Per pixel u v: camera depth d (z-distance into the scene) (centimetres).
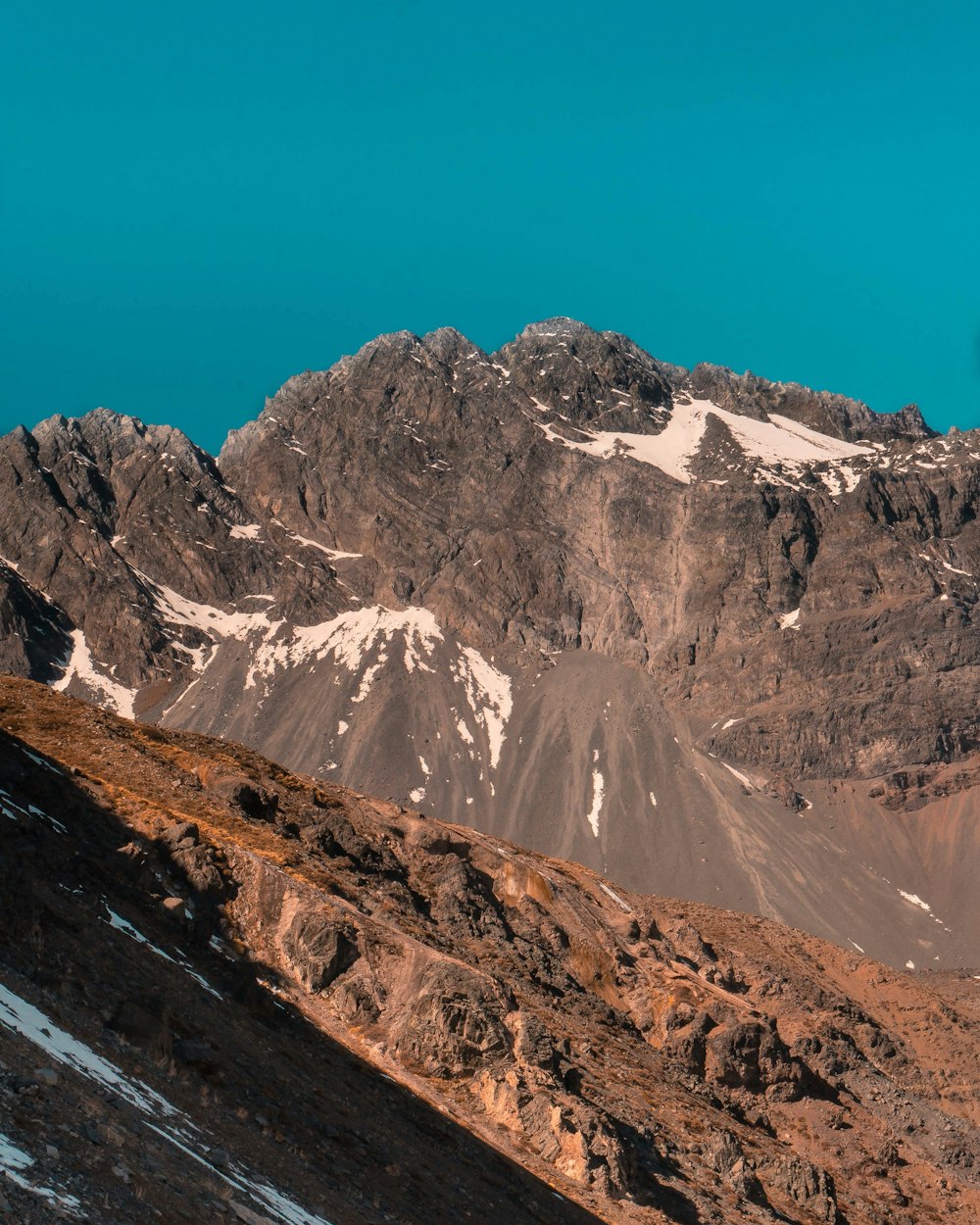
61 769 6856
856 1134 9175
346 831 8762
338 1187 3709
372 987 6506
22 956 3756
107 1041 3466
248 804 8312
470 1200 4669
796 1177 7638
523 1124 6047
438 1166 4856
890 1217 8312
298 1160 3709
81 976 3981
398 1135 4934
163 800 7581
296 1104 4369
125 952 4606
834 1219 7538
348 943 6600
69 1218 2269
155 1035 3784
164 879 6234
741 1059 9131
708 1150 7369
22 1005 3241
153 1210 2494
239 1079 4166
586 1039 8238
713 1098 8600
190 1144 3064
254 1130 3694
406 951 6706
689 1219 6269
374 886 8331
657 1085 8138
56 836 5619
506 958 8631
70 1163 2480
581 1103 6222
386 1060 6116
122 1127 2794
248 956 6272
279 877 6781
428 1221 4072
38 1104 2634
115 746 8100
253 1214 2819
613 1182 5947
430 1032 6312
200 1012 4578
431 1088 6062
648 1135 7069
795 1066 9331
